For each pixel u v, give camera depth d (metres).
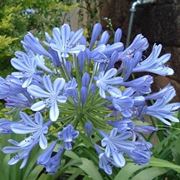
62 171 0.40
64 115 0.34
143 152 0.33
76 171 0.44
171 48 1.10
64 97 0.32
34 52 0.35
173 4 1.09
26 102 0.35
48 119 0.34
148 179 0.39
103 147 0.34
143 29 1.25
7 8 0.80
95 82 0.34
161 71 0.36
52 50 0.34
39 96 0.32
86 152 0.41
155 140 0.51
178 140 0.46
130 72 0.35
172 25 1.09
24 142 0.33
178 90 1.06
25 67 0.34
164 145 0.47
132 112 0.34
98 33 0.37
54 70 0.35
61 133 0.32
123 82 0.34
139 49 0.36
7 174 0.41
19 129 0.33
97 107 0.34
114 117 0.34
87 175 0.42
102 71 0.33
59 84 0.32
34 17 0.91
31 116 0.35
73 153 0.41
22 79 0.34
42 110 0.33
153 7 1.19
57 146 0.38
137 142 0.33
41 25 0.92
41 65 0.35
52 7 0.93
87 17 1.50
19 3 0.86
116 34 0.36
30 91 0.32
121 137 0.33
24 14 0.87
